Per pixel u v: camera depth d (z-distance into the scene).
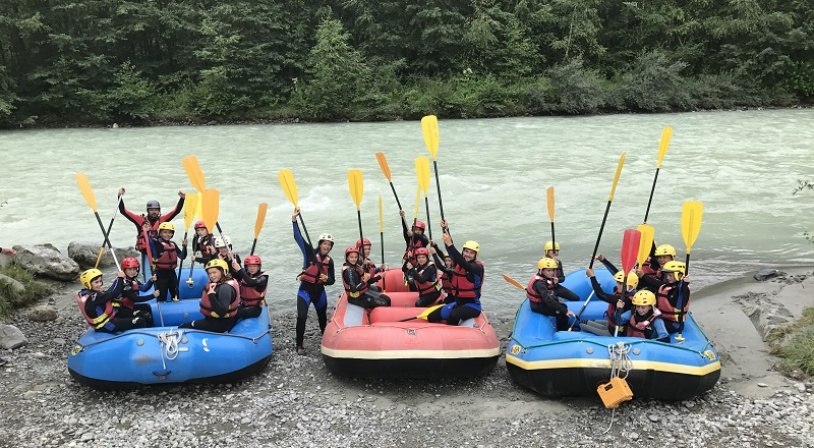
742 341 5.99
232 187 13.60
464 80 30.06
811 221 10.67
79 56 27.83
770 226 10.42
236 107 27.80
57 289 8.02
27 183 14.20
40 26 26.75
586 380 4.60
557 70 29.38
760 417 4.50
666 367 4.52
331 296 7.77
